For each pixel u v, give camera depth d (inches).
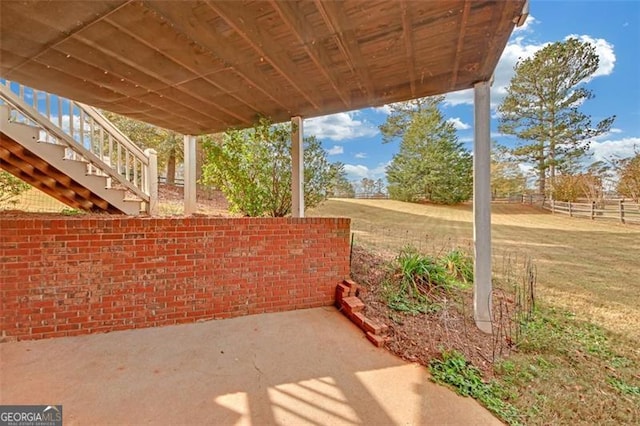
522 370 109.3
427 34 104.1
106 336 112.3
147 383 87.1
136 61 123.2
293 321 133.2
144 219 120.2
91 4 90.0
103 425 70.8
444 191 784.3
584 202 663.1
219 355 104.1
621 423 86.8
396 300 149.3
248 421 75.0
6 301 103.3
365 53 116.9
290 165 221.3
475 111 139.6
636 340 135.0
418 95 160.9
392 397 88.3
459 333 129.6
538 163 816.9
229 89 153.0
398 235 333.4
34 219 106.1
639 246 330.0
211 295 131.6
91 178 195.6
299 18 96.3
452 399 89.7
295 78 137.1
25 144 164.9
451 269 189.5
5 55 119.6
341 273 154.9
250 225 137.6
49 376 87.7
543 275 223.3
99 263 114.3
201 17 98.7
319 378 94.6
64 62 125.6
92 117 197.2
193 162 253.1
